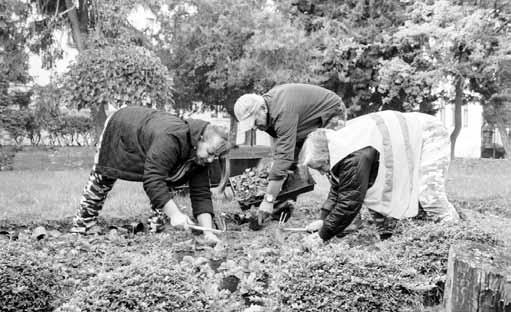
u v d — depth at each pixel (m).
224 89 19.91
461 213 5.94
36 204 7.15
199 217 5.01
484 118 22.34
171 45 18.55
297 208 7.06
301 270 3.17
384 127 4.56
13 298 3.11
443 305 3.31
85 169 13.80
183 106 21.41
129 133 4.82
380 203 4.57
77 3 16.81
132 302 2.76
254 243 4.80
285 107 5.29
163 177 4.52
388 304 3.12
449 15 15.62
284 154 5.26
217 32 17.19
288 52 16.98
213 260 4.30
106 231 5.61
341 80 19.39
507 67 17.69
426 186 4.71
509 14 16.59
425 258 3.64
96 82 12.91
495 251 3.28
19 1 15.90
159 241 5.01
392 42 18.28
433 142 4.78
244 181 6.26
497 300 2.97
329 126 6.18
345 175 4.16
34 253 3.44
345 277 3.11
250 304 3.45
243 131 5.30
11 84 18.36
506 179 10.99
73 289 3.54
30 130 18.56
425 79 16.61
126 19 16.25
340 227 4.23
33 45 16.67
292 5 20.61
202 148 4.56
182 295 2.84
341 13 20.30
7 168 14.02
